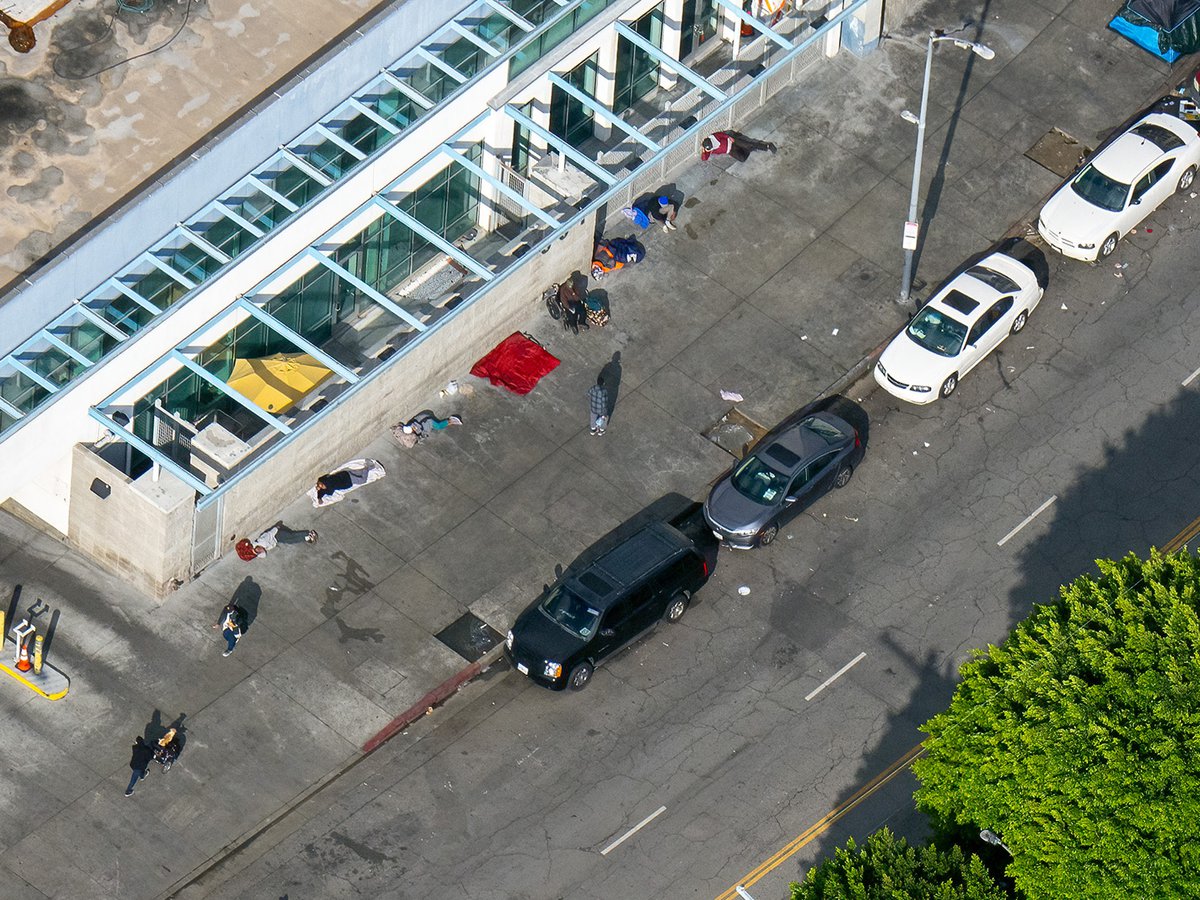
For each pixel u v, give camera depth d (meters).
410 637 51.88
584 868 48.31
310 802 49.19
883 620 52.41
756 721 50.66
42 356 49.44
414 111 54.56
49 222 50.19
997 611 52.59
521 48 55.41
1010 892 43.56
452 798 49.38
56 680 50.56
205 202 50.84
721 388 56.59
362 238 55.34
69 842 48.25
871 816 49.16
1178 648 41.59
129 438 50.44
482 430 55.47
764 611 52.56
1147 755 40.66
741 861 48.44
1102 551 53.62
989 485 54.84
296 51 53.56
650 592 51.25
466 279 57.59
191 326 51.72
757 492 53.22
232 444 52.31
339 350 56.19
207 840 48.53
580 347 57.12
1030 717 41.84
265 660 51.25
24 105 51.97
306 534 53.28
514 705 50.91
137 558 51.53
